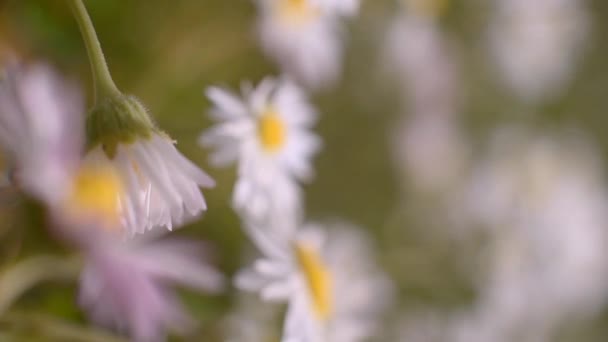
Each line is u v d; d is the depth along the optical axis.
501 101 0.65
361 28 0.56
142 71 0.47
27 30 0.43
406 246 0.58
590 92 0.74
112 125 0.35
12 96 0.37
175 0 0.48
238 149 0.40
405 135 0.58
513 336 0.59
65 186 0.37
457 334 0.56
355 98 0.57
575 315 0.64
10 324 0.38
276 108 0.41
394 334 0.55
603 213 0.66
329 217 0.55
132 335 0.39
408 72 0.58
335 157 0.57
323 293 0.42
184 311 0.42
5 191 0.37
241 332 0.44
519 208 0.62
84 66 0.44
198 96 0.48
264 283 0.40
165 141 0.35
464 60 0.62
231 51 0.49
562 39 0.66
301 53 0.47
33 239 0.38
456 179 0.61
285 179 0.41
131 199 0.35
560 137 0.68
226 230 0.46
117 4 0.47
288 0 0.47
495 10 0.63
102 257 0.39
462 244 0.59
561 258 0.62
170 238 0.40
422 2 0.58
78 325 0.41
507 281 0.59
